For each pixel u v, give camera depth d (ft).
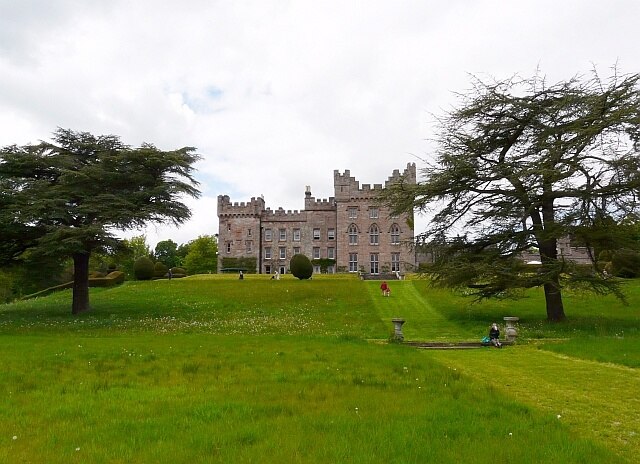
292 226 261.24
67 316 101.91
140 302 121.49
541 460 21.93
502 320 91.50
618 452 24.29
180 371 42.86
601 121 75.41
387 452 22.84
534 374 43.11
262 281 161.27
